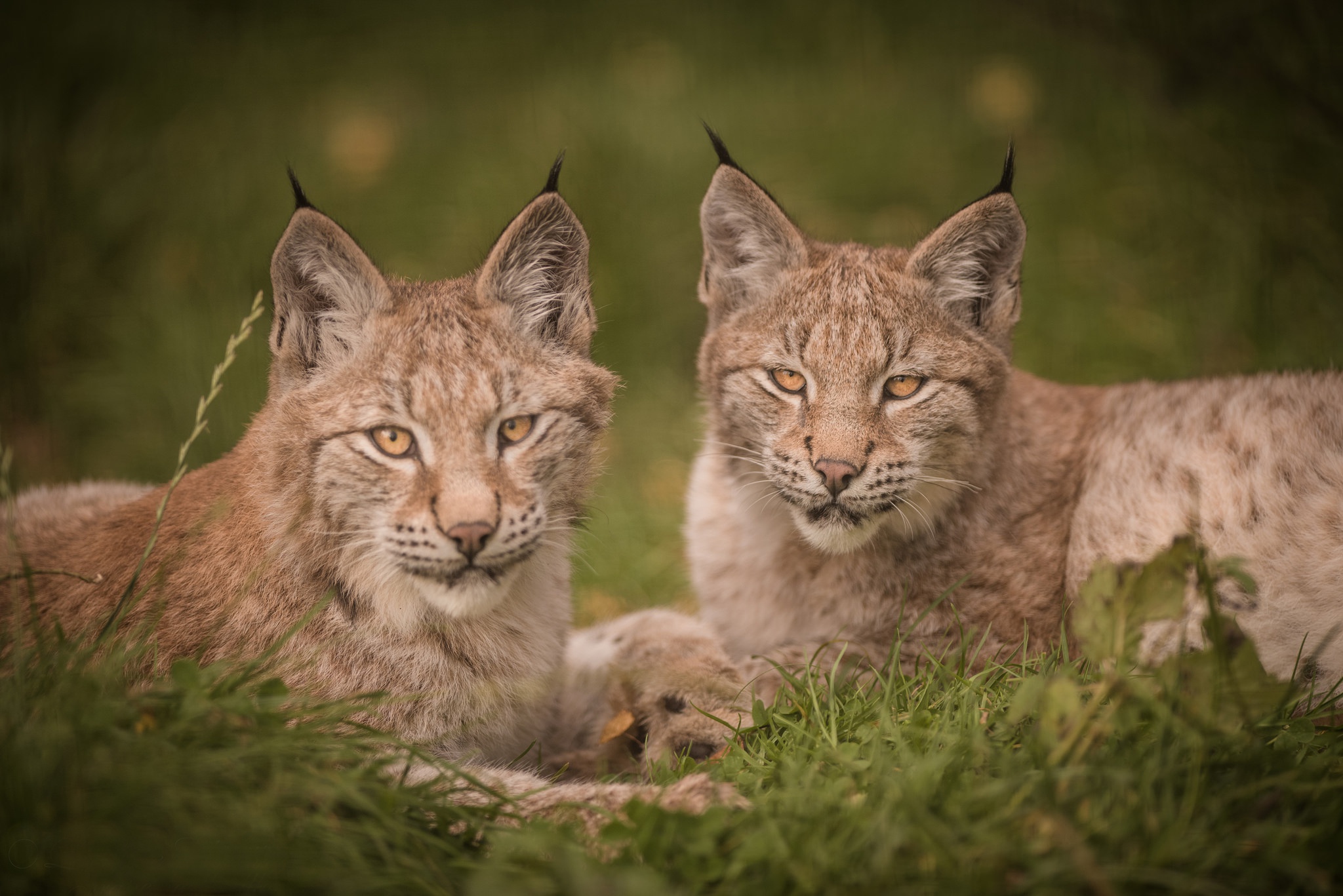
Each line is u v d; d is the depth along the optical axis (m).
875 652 8.22
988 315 8.73
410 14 22.31
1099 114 16.53
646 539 11.68
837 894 4.79
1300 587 7.46
